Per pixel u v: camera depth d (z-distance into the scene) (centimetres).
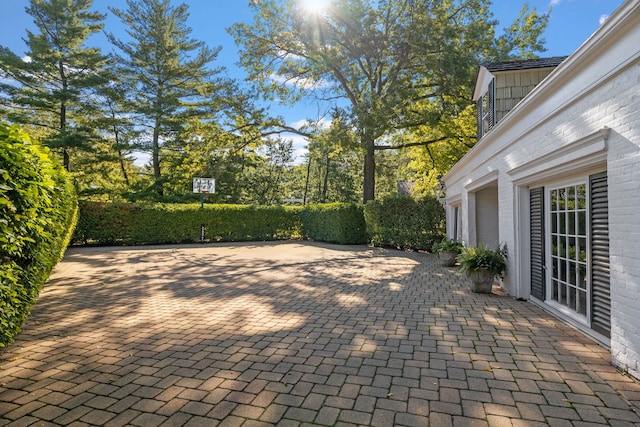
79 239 1712
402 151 2572
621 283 330
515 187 617
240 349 395
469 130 1805
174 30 2388
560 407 268
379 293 684
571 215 477
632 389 294
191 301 627
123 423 249
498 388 299
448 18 1666
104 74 2095
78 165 2259
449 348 393
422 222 1455
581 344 400
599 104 367
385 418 255
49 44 1953
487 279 666
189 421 252
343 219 1797
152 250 1550
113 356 376
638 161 306
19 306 368
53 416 258
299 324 488
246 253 1430
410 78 1764
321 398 285
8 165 298
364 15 1656
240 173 3030
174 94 2358
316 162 3416
